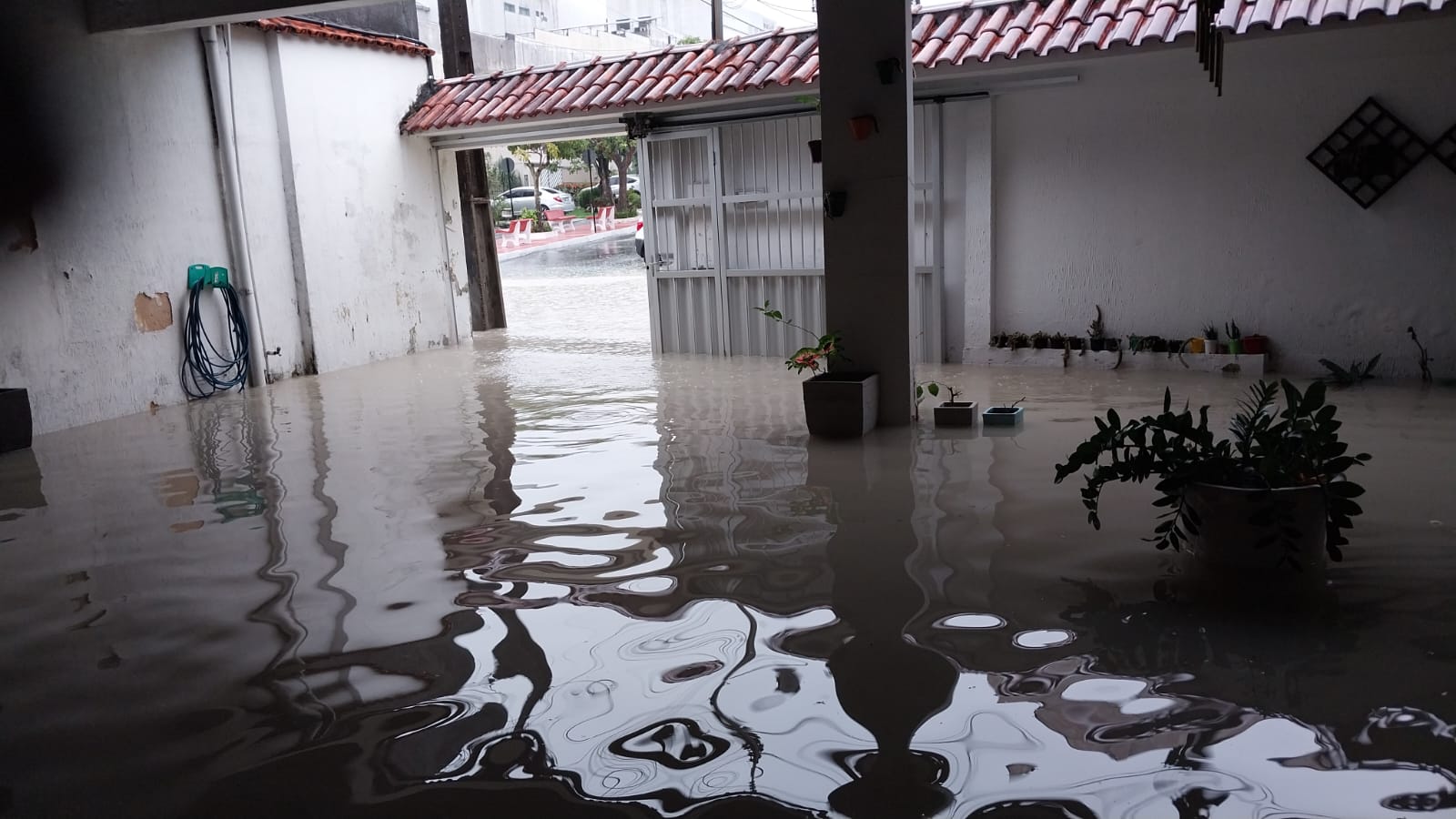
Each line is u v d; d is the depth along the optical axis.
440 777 2.48
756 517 4.48
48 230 7.34
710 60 9.32
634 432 6.41
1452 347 7.12
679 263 9.97
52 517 5.02
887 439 5.90
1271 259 7.60
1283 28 6.52
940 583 3.58
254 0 7.28
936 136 8.40
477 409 7.51
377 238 10.56
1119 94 7.88
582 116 9.62
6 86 7.02
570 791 2.39
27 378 7.21
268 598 3.76
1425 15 6.19
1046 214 8.32
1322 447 3.38
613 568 3.91
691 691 2.86
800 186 9.23
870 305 6.21
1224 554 3.50
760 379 8.28
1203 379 7.45
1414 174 7.05
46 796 2.47
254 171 9.13
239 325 8.95
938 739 2.53
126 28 7.57
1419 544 3.67
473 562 4.06
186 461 6.18
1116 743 2.48
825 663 2.99
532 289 16.33
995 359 8.56
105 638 3.45
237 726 2.79
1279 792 2.25
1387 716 2.53
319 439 6.69
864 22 5.98
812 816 2.24
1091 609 3.28
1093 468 5.02
